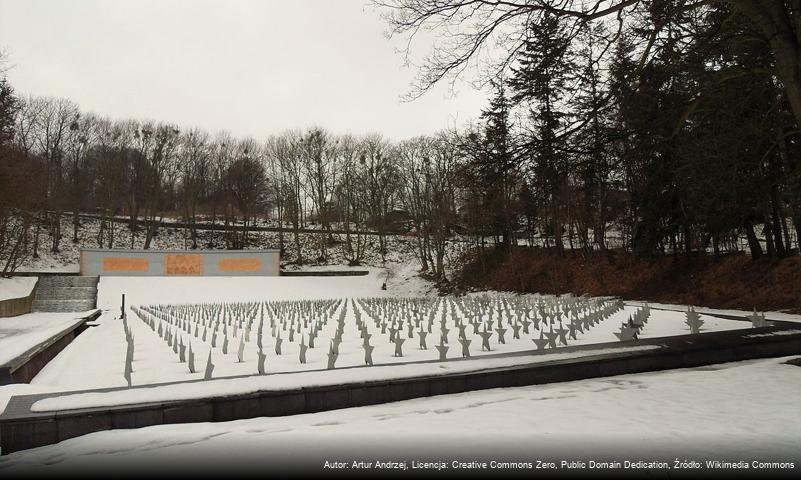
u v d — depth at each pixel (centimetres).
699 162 1320
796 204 1958
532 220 4828
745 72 1080
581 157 1220
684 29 1207
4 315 3172
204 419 705
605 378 981
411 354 1199
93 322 2661
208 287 4959
